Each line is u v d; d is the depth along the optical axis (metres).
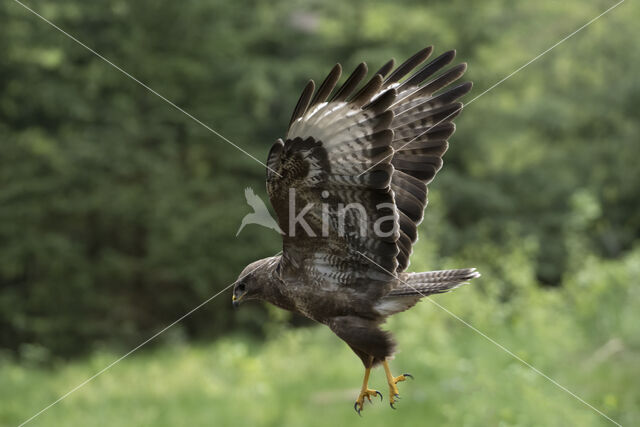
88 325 18.23
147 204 18.22
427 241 13.22
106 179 18.27
